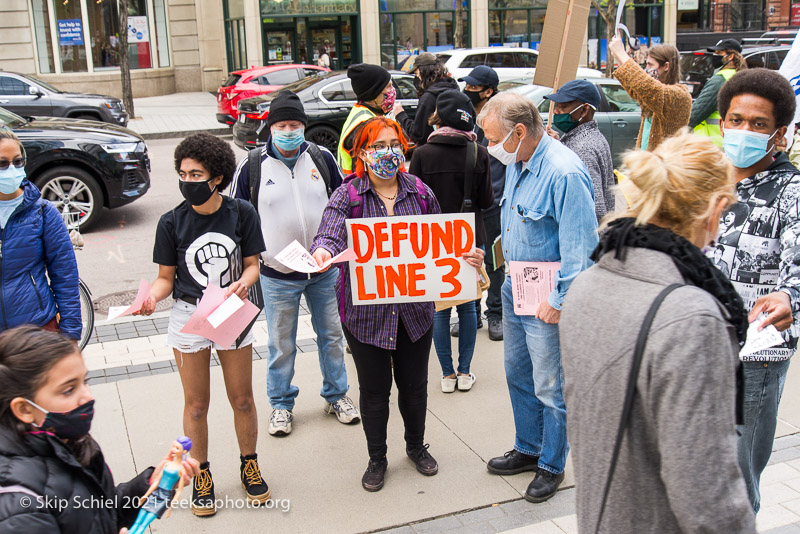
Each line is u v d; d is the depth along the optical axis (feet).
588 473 5.81
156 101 78.23
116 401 14.97
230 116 54.13
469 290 11.34
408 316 11.45
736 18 96.53
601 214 12.94
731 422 5.18
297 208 13.06
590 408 5.72
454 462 12.69
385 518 11.14
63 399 5.75
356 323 11.38
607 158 13.20
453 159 13.93
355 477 12.29
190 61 86.22
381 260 11.12
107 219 31.30
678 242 5.70
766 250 8.63
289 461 12.85
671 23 86.79
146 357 17.33
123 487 6.84
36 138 27.91
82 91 79.05
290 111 12.55
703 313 5.21
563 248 10.54
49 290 11.19
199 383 10.93
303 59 78.54
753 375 8.63
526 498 11.51
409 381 11.96
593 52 84.58
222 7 83.51
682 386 5.12
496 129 10.73
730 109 8.85
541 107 35.99
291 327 13.51
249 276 10.88
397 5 78.64
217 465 12.66
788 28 98.32
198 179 10.11
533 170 10.88
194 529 10.93
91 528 5.83
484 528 10.84
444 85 17.97
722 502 5.06
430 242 11.10
